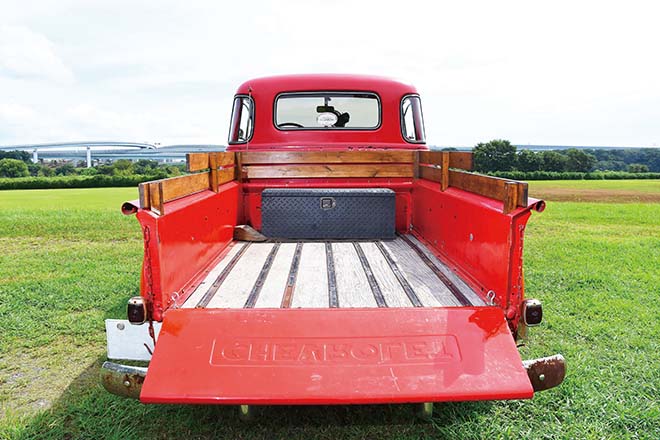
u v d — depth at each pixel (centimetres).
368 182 426
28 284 560
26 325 423
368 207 388
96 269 647
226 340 202
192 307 222
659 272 631
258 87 457
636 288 550
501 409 281
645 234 1005
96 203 2114
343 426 265
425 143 480
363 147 458
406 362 196
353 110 463
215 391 187
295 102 460
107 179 4475
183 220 244
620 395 297
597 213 1484
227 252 342
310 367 194
